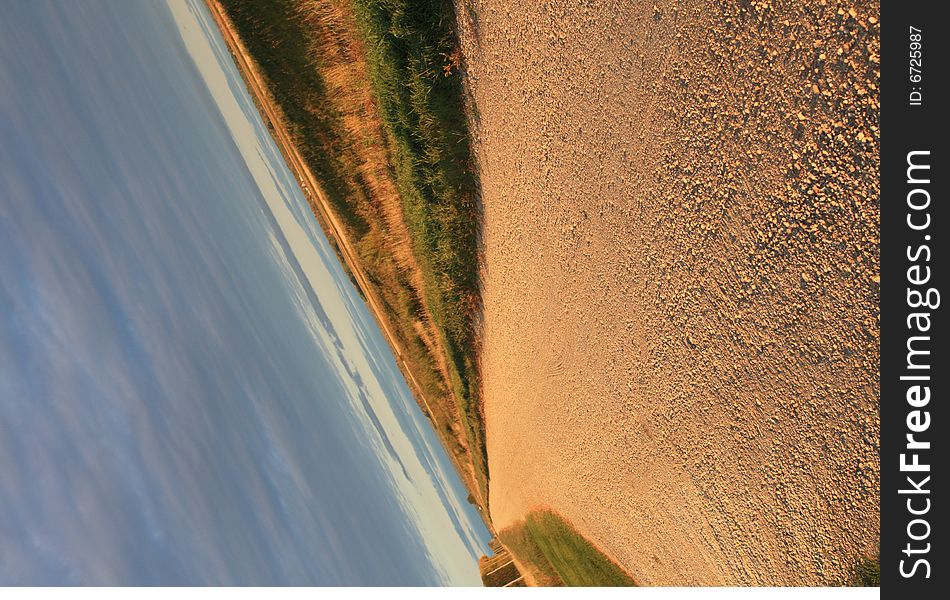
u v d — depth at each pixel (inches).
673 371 330.0
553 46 306.2
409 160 363.9
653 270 316.2
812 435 289.9
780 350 286.7
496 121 339.0
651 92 283.6
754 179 267.0
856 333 264.1
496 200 362.9
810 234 261.0
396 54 335.6
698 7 259.6
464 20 327.3
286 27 384.2
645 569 386.6
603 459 386.9
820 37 234.8
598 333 355.9
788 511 307.9
